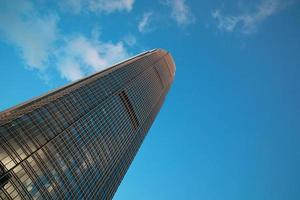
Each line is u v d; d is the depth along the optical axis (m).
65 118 117.44
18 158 87.62
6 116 98.19
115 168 156.25
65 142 111.88
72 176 111.56
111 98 166.88
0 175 80.50
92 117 137.88
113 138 155.75
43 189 94.50
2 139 84.31
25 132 93.62
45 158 98.44
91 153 129.62
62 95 123.38
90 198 122.50
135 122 197.38
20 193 85.25
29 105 114.44
